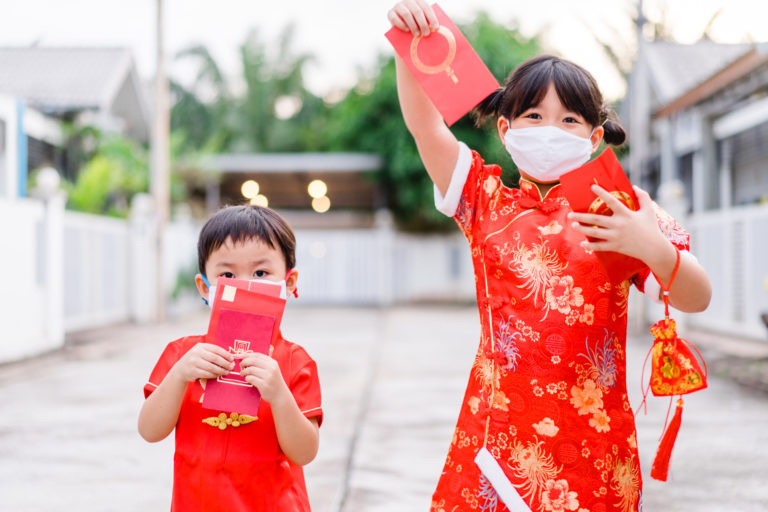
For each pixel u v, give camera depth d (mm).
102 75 14680
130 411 5137
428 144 1842
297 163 16656
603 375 1641
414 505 3197
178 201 16062
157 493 3393
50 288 8164
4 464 3832
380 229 17141
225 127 24297
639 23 11383
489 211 1791
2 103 10070
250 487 1685
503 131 1847
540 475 1612
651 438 4379
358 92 18078
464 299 18000
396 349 8664
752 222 8633
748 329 8711
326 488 3430
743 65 9125
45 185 8125
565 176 1534
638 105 11391
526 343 1658
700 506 3195
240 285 1659
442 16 1763
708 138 12125
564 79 1692
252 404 1604
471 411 1749
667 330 1600
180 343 1862
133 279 12125
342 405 5391
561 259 1669
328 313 14695
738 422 4785
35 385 6117
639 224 1505
